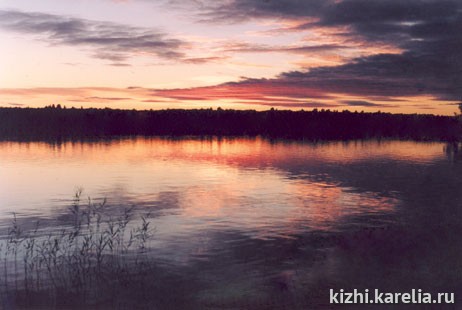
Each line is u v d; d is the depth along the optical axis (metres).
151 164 49.00
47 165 46.78
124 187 31.78
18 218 19.64
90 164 48.34
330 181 34.62
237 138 103.50
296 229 17.11
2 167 44.50
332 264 10.32
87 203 24.52
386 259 9.94
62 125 88.19
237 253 12.75
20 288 9.33
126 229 16.89
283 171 42.81
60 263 11.41
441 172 39.19
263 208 22.72
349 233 15.46
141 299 8.68
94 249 13.03
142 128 101.38
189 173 41.25
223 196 27.27
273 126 99.19
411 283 8.24
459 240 11.36
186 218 19.75
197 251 13.13
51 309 8.07
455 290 7.82
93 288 9.22
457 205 21.78
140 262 11.63
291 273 10.24
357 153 63.84
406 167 44.78
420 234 12.42
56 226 17.52
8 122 83.00
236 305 8.21
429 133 74.94
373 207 22.55
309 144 85.44
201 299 8.51
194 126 105.56
